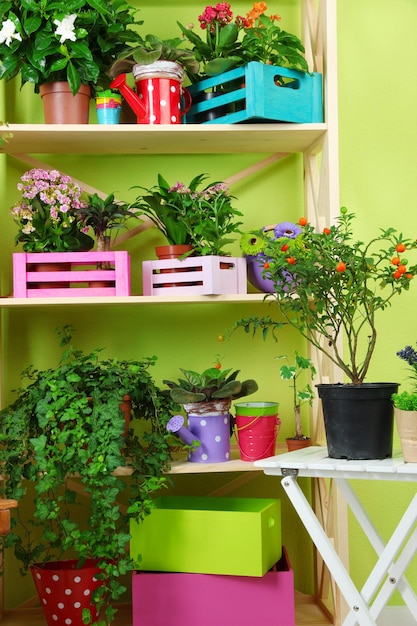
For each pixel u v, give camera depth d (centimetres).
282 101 225
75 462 208
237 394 231
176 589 213
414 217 266
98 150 249
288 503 259
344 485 199
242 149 252
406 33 268
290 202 264
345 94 266
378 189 265
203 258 223
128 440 225
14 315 257
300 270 185
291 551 258
